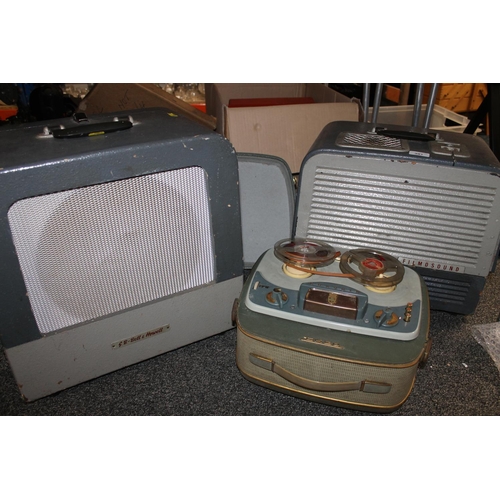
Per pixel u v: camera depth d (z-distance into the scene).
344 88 2.31
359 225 1.08
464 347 1.11
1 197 0.70
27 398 0.89
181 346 1.05
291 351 0.85
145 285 0.91
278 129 1.37
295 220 1.12
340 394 0.88
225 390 0.99
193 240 0.93
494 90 1.29
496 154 1.30
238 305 0.93
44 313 0.82
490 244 1.04
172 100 1.58
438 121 1.82
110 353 0.94
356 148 1.02
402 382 0.84
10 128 0.90
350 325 0.85
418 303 0.90
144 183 0.82
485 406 0.95
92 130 0.83
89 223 0.80
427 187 1.01
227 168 0.90
